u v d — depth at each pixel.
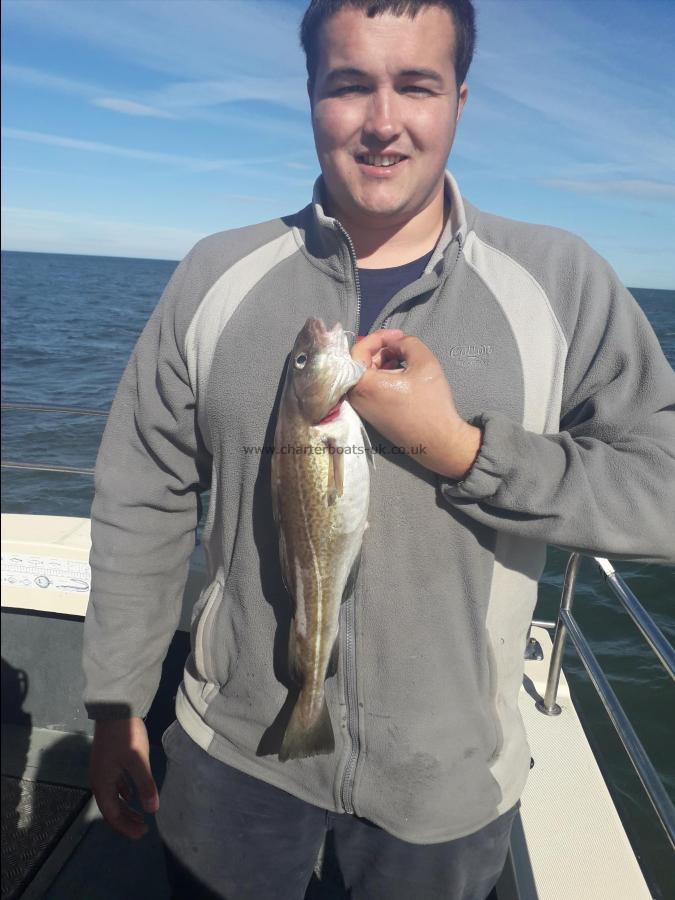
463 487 1.31
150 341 1.70
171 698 2.65
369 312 1.53
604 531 1.26
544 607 4.57
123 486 1.72
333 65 1.37
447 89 1.39
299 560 1.45
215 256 1.63
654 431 1.33
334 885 2.16
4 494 7.23
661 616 4.70
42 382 12.59
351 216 1.52
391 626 1.42
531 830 1.88
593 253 1.47
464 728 1.43
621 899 1.69
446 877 1.47
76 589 2.64
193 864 1.61
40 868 2.25
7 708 2.82
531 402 1.40
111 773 1.71
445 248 1.47
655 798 1.56
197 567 2.68
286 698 1.53
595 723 4.01
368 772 1.46
